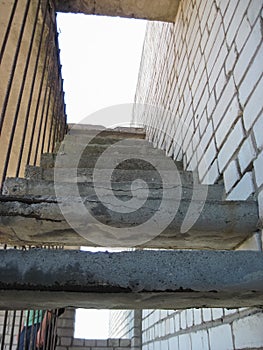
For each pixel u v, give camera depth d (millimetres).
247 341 1249
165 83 3082
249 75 1345
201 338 1771
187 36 2412
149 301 904
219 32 1735
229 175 1488
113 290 815
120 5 2834
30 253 824
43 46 2229
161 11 2807
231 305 989
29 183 1346
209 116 1823
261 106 1228
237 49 1484
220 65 1688
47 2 2162
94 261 830
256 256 886
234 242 1264
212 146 1744
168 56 3006
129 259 846
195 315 1886
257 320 1171
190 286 834
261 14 1266
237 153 1421
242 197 1333
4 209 1060
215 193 1528
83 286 804
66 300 873
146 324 3455
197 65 2113
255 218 1158
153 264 846
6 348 3348
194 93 2146
